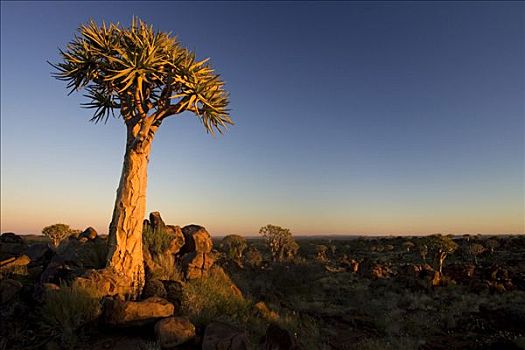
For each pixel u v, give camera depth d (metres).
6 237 14.21
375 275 28.97
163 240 13.80
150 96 11.72
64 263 10.64
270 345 8.43
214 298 10.98
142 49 10.20
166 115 11.13
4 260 11.05
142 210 10.48
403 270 28.42
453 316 16.06
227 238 37.28
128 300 9.18
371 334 13.31
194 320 9.05
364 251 62.62
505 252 46.59
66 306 7.92
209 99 11.14
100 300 8.61
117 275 9.57
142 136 10.51
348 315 16.33
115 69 10.55
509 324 14.03
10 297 8.60
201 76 11.08
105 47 10.68
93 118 12.00
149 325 8.23
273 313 12.51
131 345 7.53
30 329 7.67
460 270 29.45
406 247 60.12
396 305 18.91
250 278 21.30
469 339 12.70
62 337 7.40
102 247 11.92
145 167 10.66
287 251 40.59
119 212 10.17
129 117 11.13
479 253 44.81
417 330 13.73
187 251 14.95
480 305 16.44
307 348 10.10
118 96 11.29
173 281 11.15
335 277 29.33
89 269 10.04
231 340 7.52
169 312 8.66
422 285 23.97
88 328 7.95
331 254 58.94
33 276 10.55
